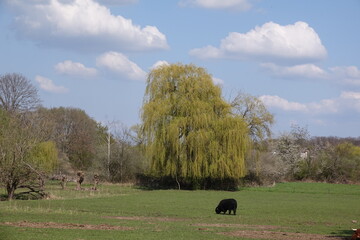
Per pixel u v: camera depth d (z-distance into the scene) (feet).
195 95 225.35
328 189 240.32
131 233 75.46
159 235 74.23
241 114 250.16
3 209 113.09
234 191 221.87
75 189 209.87
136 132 262.88
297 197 188.85
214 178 225.97
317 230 89.56
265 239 73.67
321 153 314.35
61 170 277.85
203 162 219.00
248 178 258.98
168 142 220.43
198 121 217.97
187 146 219.82
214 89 228.84
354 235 74.08
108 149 264.11
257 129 249.75
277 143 310.04
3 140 155.33
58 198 159.22
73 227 81.51
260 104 249.75
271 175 270.26
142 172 257.55
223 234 79.10
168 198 168.25
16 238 66.74
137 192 203.10
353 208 143.54
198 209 130.62
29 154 164.55
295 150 310.45
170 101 225.76
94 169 264.31
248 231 84.58
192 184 232.32
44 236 69.05
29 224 83.66
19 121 174.19
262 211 130.41
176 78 229.45
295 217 116.37
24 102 277.64
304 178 313.73
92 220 95.04
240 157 220.64
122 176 263.49
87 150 316.60
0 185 158.10
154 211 122.72
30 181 163.63
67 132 336.70
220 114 229.45
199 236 74.79
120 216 108.47
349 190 235.20
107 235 72.18
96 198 160.86
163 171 222.89
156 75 229.25
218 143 220.23
